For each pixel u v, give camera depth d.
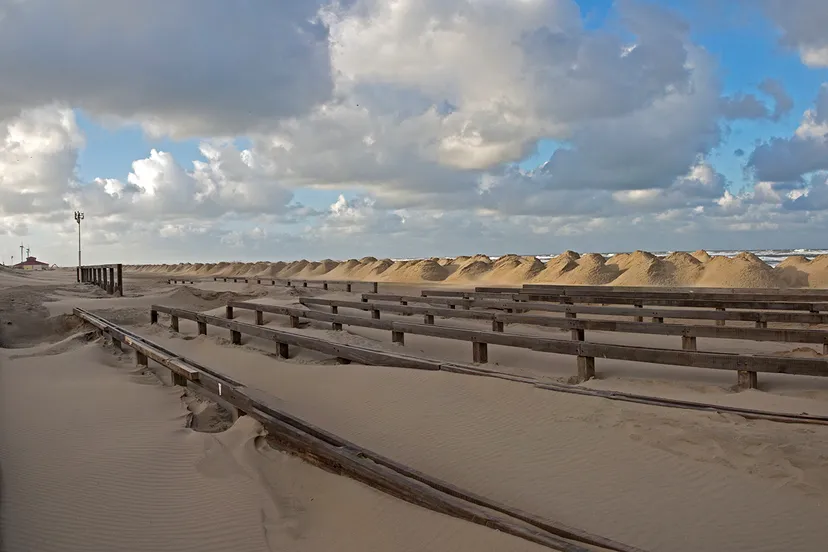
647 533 4.28
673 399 6.86
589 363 9.06
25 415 7.00
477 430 6.43
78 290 31.66
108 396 8.16
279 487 5.25
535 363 10.68
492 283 45.44
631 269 34.28
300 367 9.84
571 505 4.74
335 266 67.56
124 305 22.50
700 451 5.38
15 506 4.34
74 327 18.47
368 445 6.35
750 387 7.95
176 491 4.95
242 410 6.90
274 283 42.16
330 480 5.21
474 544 3.90
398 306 15.91
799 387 8.29
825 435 5.54
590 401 6.78
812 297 17.98
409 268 56.75
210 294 26.58
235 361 11.27
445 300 19.19
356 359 9.82
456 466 5.65
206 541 4.20
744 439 5.49
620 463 5.34
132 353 12.77
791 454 5.15
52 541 3.96
